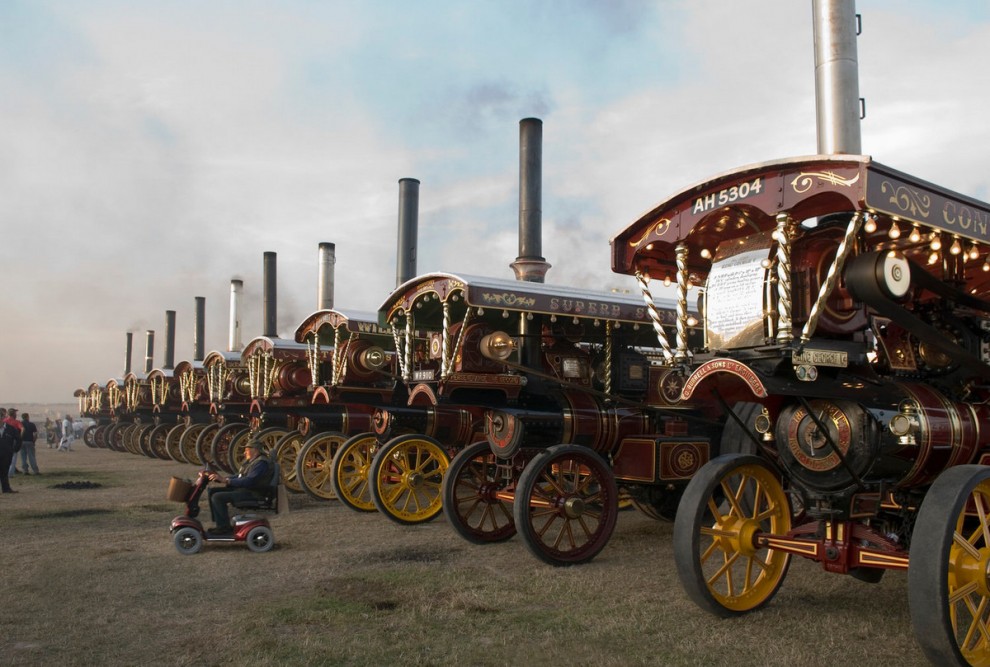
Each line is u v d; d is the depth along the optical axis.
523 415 8.28
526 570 7.20
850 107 8.95
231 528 8.56
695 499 5.49
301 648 5.00
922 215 4.95
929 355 5.95
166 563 7.59
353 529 9.55
